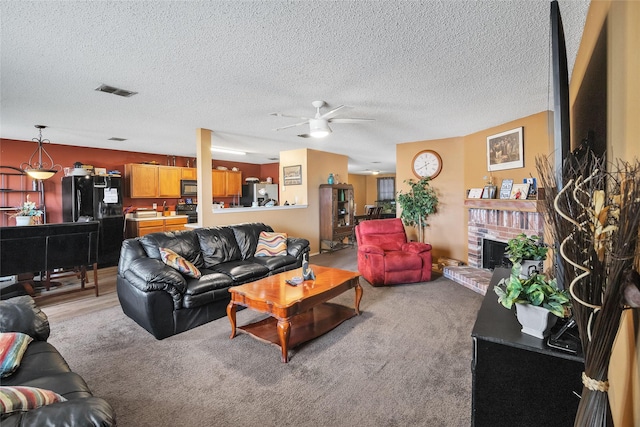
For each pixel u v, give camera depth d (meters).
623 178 0.81
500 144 4.25
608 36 1.24
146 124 4.30
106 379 2.06
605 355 0.80
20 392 0.92
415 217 5.29
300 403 1.82
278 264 3.83
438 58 2.32
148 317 2.59
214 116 3.90
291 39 2.05
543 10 1.72
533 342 1.17
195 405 1.81
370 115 3.82
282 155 6.83
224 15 1.77
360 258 4.54
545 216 1.15
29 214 3.86
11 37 1.99
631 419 0.95
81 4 1.66
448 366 2.20
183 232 3.72
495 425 1.22
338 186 6.72
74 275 4.61
